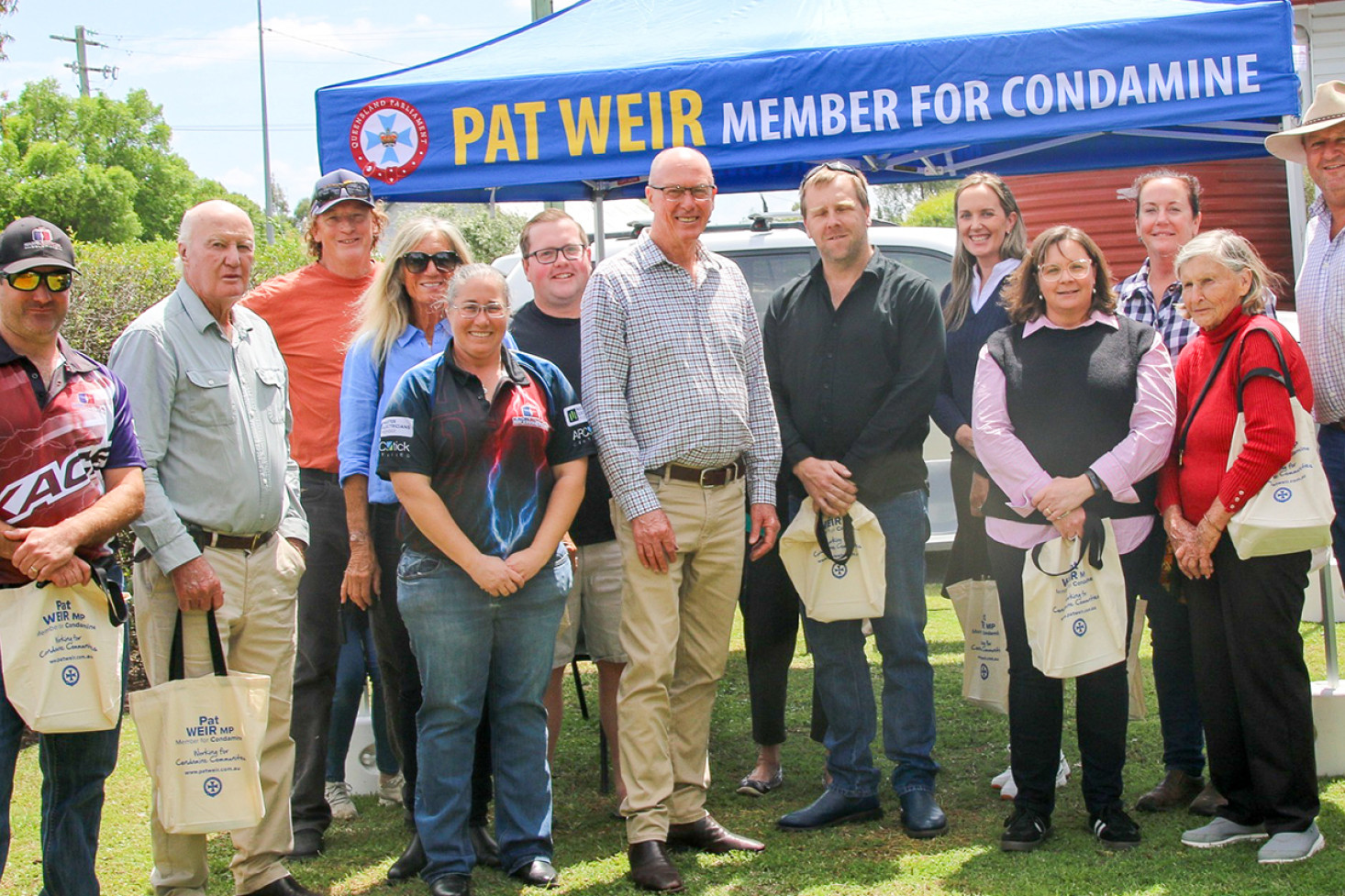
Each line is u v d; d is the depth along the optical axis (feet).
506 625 10.29
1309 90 28.02
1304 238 12.89
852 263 11.55
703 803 11.32
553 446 10.52
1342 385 11.31
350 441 10.98
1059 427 10.60
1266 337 10.18
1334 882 9.66
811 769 13.75
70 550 8.45
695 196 10.73
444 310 11.17
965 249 12.99
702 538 10.90
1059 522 10.35
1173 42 12.14
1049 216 29.37
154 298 18.44
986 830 11.41
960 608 12.73
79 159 135.23
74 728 8.55
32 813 12.93
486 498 9.96
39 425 8.54
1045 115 12.41
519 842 10.61
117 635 8.86
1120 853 10.57
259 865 10.19
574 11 15.74
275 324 12.10
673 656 10.80
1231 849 10.54
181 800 9.23
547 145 13.33
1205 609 10.63
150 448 9.56
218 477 9.83
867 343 11.40
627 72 13.14
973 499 12.47
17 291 8.41
